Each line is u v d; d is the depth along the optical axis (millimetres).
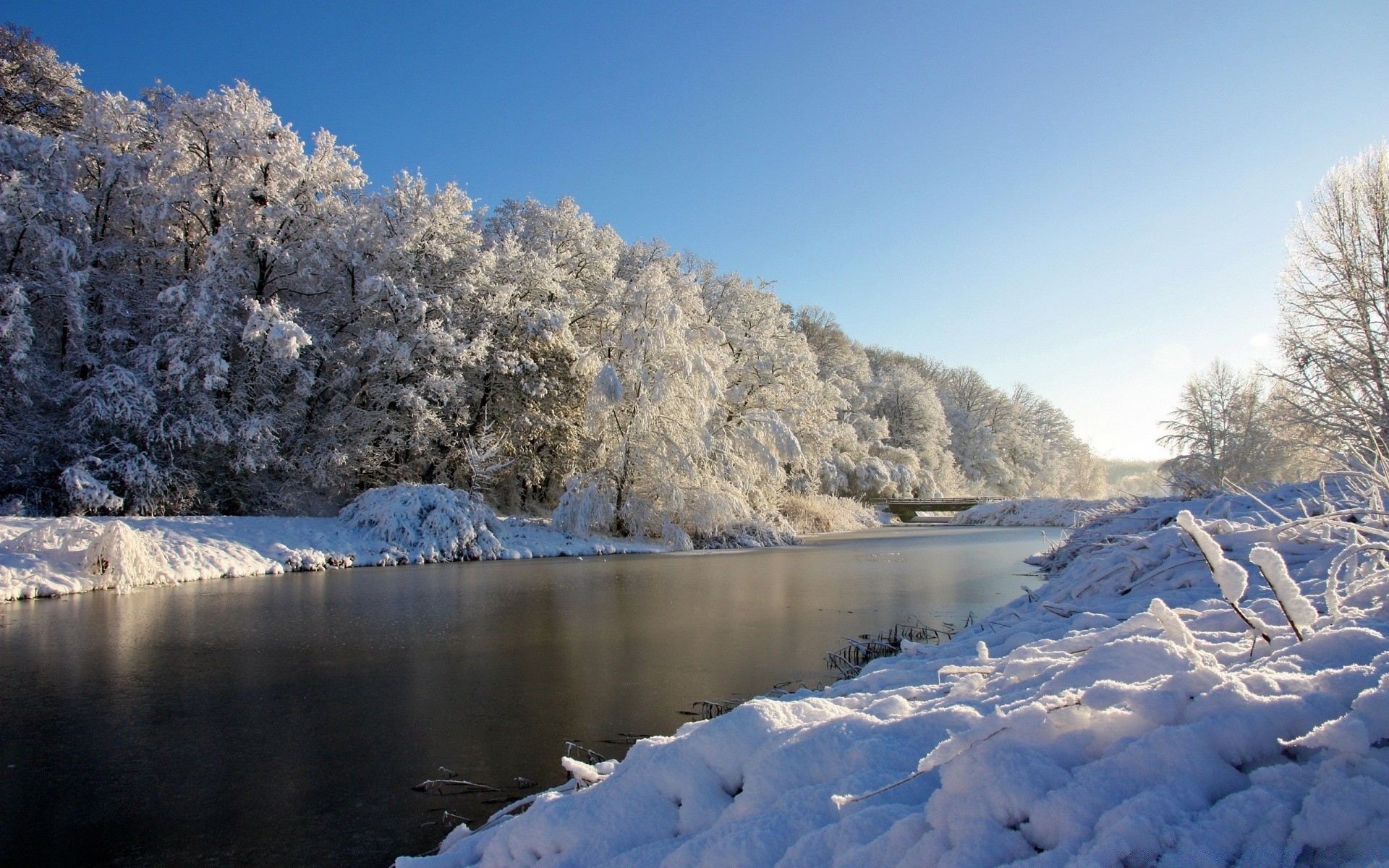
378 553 20531
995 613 8297
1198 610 4648
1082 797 1979
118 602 13617
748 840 2338
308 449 25078
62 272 20156
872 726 2898
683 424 27281
